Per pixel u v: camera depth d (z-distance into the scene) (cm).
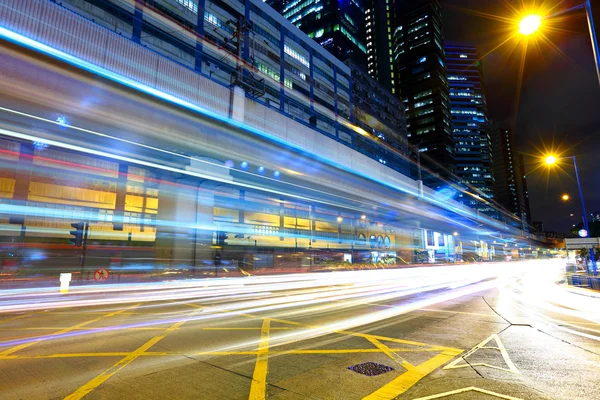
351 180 3962
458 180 13575
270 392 409
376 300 1372
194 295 1576
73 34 1692
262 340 683
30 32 1551
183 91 2178
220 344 651
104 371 489
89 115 1853
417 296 1516
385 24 16612
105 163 3108
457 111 16788
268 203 4525
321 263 4319
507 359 546
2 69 1533
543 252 18575
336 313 1035
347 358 553
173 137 2261
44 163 2806
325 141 3469
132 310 1123
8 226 2597
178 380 452
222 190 3853
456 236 9900
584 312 1047
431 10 13825
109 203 3172
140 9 4000
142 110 2070
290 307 1177
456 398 390
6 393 407
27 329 805
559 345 638
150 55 2019
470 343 654
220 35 4972
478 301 1324
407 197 5122
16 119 1861
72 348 624
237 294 1616
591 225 3950
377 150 8706
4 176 2616
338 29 10531
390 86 15862
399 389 418
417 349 610
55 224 2841
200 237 3200
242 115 2534
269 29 6022
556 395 400
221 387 426
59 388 423
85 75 1778
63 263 2795
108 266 2992
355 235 5953
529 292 1683
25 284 1945
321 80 7206
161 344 652
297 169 3262
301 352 591
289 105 6253
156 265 3020
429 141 13012
